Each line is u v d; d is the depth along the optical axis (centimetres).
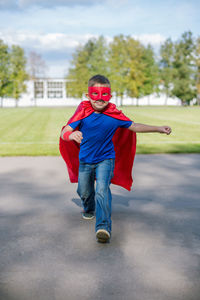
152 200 477
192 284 251
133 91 5847
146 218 401
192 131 1516
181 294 238
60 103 7475
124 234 351
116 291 241
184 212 423
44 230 362
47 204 457
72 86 6153
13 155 856
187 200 476
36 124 1898
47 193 512
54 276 263
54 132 1464
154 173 653
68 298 233
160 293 239
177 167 711
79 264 283
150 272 269
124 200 477
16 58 6050
